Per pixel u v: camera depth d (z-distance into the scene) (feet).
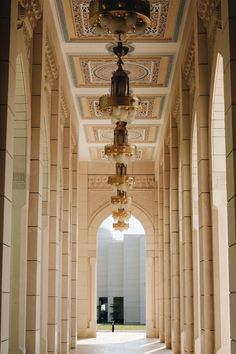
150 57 50.67
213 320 36.11
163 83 56.70
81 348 68.59
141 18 26.58
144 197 88.12
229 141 25.98
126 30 26.66
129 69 53.57
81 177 88.58
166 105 62.64
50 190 46.06
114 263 148.15
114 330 106.63
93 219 87.81
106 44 48.19
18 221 35.01
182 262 49.29
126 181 51.03
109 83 56.59
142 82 56.54
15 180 35.19
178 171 55.42
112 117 31.83
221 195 36.58
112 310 145.89
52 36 42.78
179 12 43.16
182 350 50.80
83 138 75.72
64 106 52.95
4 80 26.73
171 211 56.39
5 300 25.84
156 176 85.66
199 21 37.78
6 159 26.13
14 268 34.71
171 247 57.11
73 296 66.69
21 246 34.86
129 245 147.74
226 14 26.73
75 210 66.23
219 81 35.01
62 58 49.83
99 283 147.95
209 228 36.76
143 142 77.66
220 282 36.29
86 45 48.44
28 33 34.94
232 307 25.39
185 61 43.91
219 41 32.45
